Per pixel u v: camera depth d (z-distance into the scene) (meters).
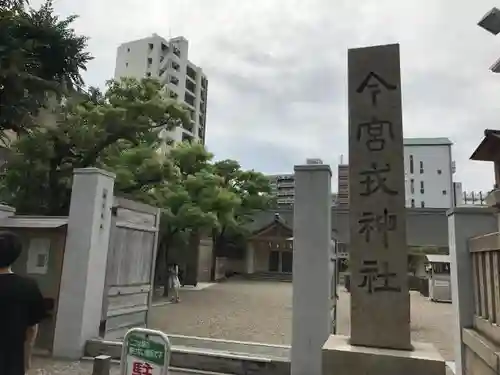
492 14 5.61
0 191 11.12
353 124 4.36
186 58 52.66
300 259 5.72
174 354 6.07
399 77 4.32
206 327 10.30
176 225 16.59
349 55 4.52
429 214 29.47
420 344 4.03
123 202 7.39
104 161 11.99
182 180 18.47
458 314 4.93
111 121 11.16
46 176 11.03
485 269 4.30
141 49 50.75
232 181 27.28
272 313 12.82
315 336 5.46
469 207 5.08
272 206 33.12
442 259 18.91
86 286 6.48
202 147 19.06
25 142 10.29
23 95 8.37
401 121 4.23
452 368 5.97
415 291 23.92
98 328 6.71
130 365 3.53
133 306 7.59
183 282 22.09
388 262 4.00
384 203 4.12
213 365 5.90
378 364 3.58
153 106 11.82
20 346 2.66
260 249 31.23
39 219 7.09
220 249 28.94
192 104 54.19
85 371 5.70
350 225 4.18
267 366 5.69
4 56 7.75
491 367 3.63
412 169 48.50
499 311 3.75
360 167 4.25
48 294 6.71
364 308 3.98
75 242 6.67
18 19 8.21
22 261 6.95
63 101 10.70
